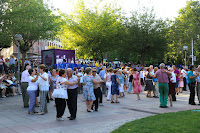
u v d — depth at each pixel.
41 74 8.96
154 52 37.12
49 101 12.30
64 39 36.06
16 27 25.61
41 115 8.73
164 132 5.61
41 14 30.88
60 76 7.80
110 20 33.91
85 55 35.50
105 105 11.28
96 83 9.29
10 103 12.03
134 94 16.50
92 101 9.41
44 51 19.33
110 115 8.67
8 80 15.27
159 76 10.52
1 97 14.45
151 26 36.94
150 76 14.23
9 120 7.88
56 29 32.78
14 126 7.00
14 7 26.11
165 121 6.87
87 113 9.13
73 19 34.34
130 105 11.30
